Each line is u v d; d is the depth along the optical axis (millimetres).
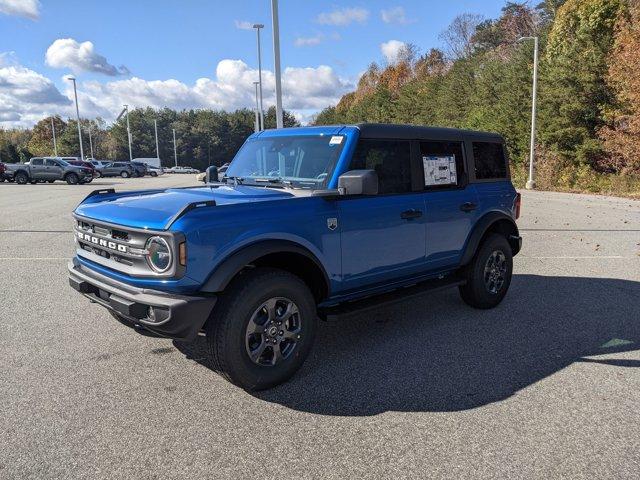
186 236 3332
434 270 5152
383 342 4836
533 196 23359
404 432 3246
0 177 33312
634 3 26594
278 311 3828
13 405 3572
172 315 3303
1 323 5324
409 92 56656
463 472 2832
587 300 6289
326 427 3307
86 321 5398
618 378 4035
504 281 5977
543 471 2842
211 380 3998
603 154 26766
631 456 2986
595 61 26391
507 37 57469
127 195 4660
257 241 3643
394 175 4656
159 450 3039
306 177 4410
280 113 16219
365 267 4402
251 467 2877
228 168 5254
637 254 9312
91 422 3354
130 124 114250
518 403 3629
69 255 8945
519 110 32031
